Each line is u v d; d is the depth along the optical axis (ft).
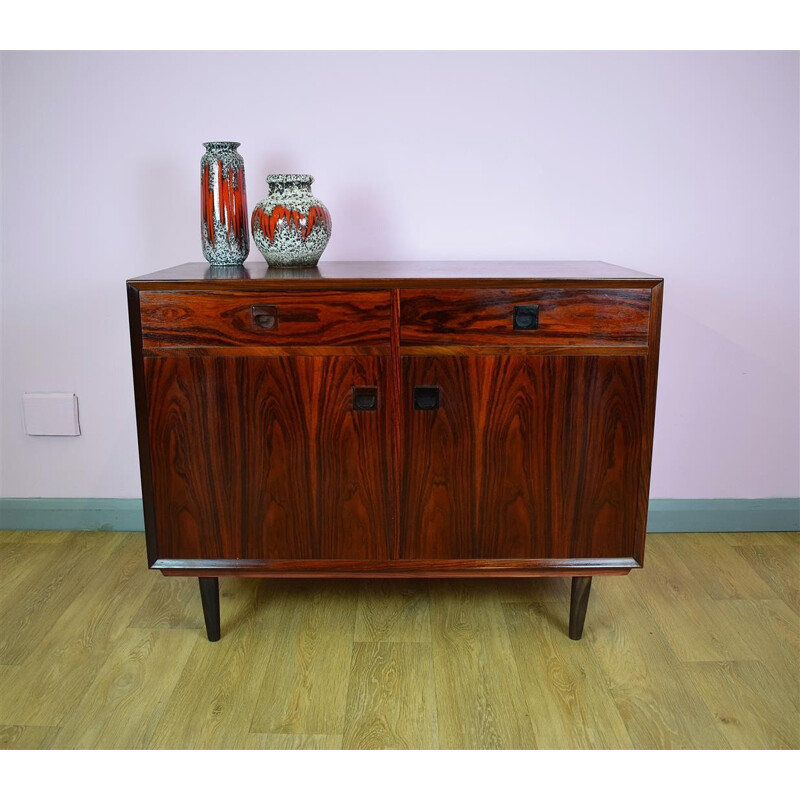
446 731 4.21
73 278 6.26
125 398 6.50
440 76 5.92
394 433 4.68
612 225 6.17
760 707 4.40
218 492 4.79
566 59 5.90
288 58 5.90
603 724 4.26
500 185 6.10
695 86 5.93
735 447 6.63
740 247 6.21
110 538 6.60
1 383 6.48
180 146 6.03
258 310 4.51
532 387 4.62
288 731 4.20
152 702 4.44
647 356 4.59
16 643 5.01
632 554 4.91
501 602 5.59
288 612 5.44
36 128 5.98
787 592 5.70
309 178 5.18
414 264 5.74
